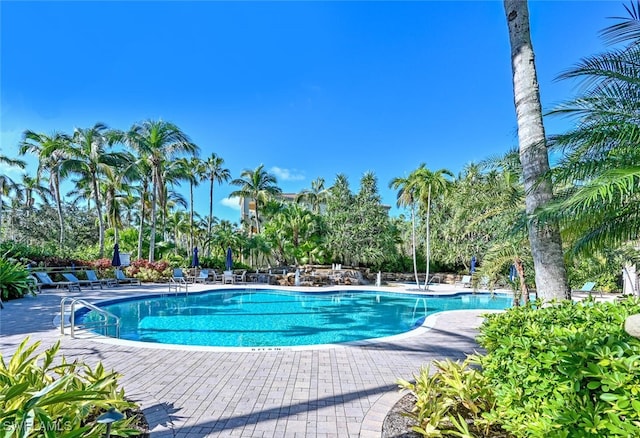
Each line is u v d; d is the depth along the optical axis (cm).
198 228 3875
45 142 2180
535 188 486
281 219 2789
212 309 1345
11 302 1127
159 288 1705
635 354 198
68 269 1691
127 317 1149
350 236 2611
